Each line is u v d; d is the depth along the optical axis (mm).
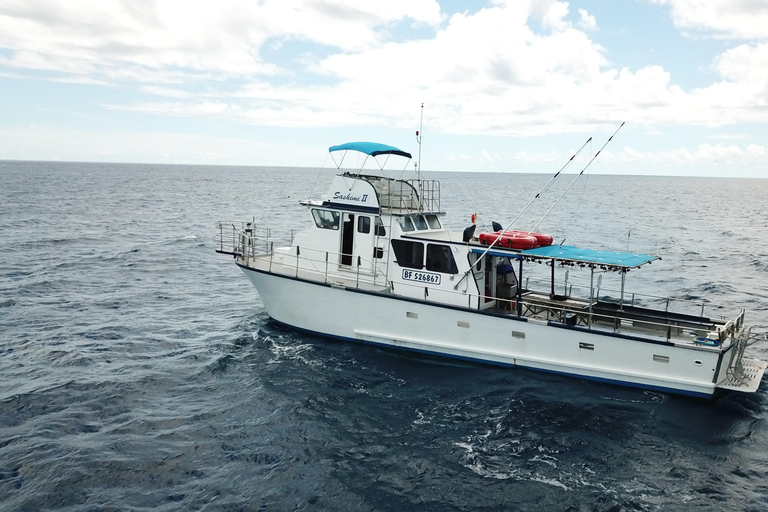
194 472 12844
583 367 17062
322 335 21109
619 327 17547
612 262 16203
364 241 20391
